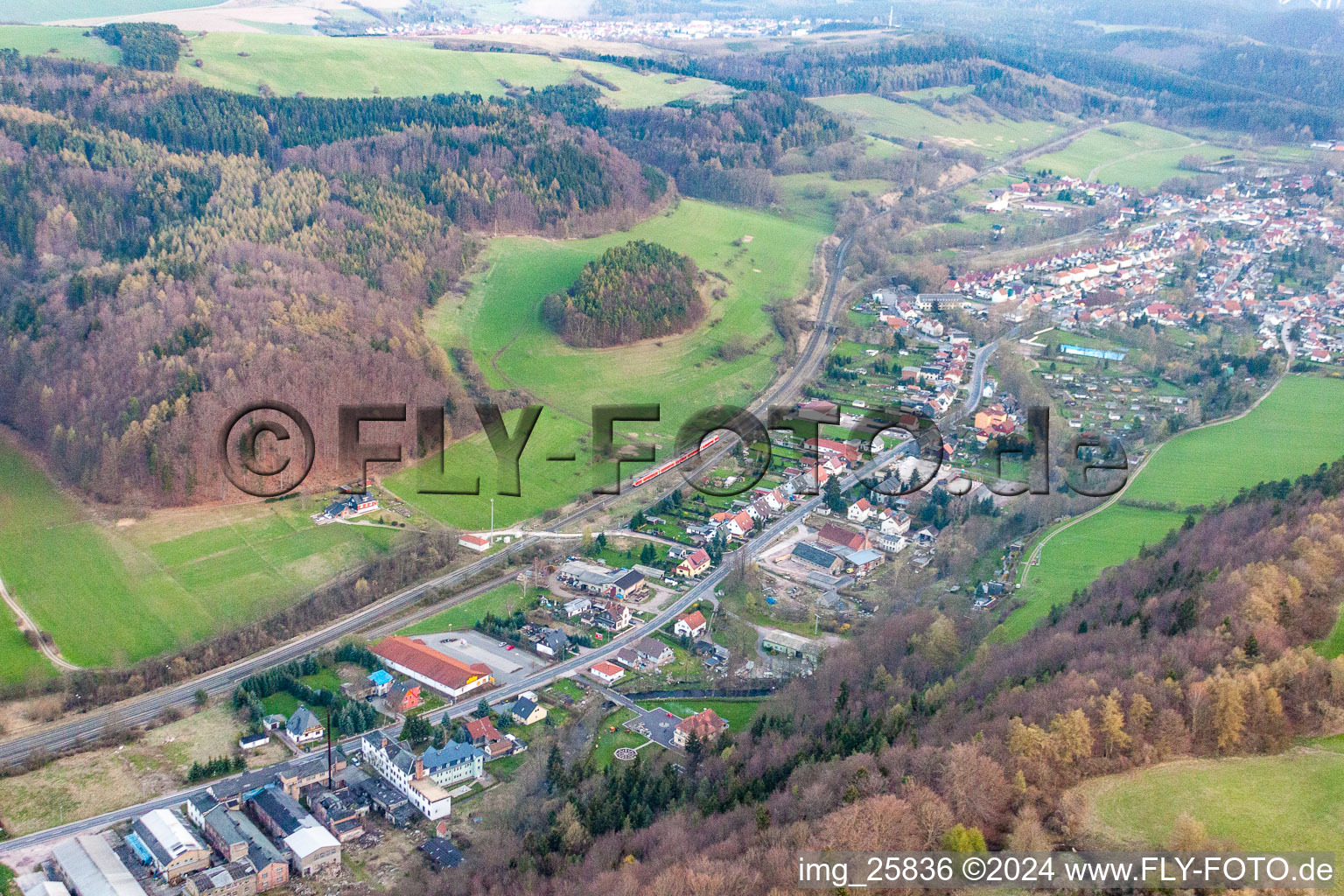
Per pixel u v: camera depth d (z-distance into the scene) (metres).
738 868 149.75
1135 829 151.88
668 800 181.75
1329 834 149.50
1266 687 172.88
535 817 182.75
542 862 169.00
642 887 151.12
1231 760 164.88
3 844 182.38
